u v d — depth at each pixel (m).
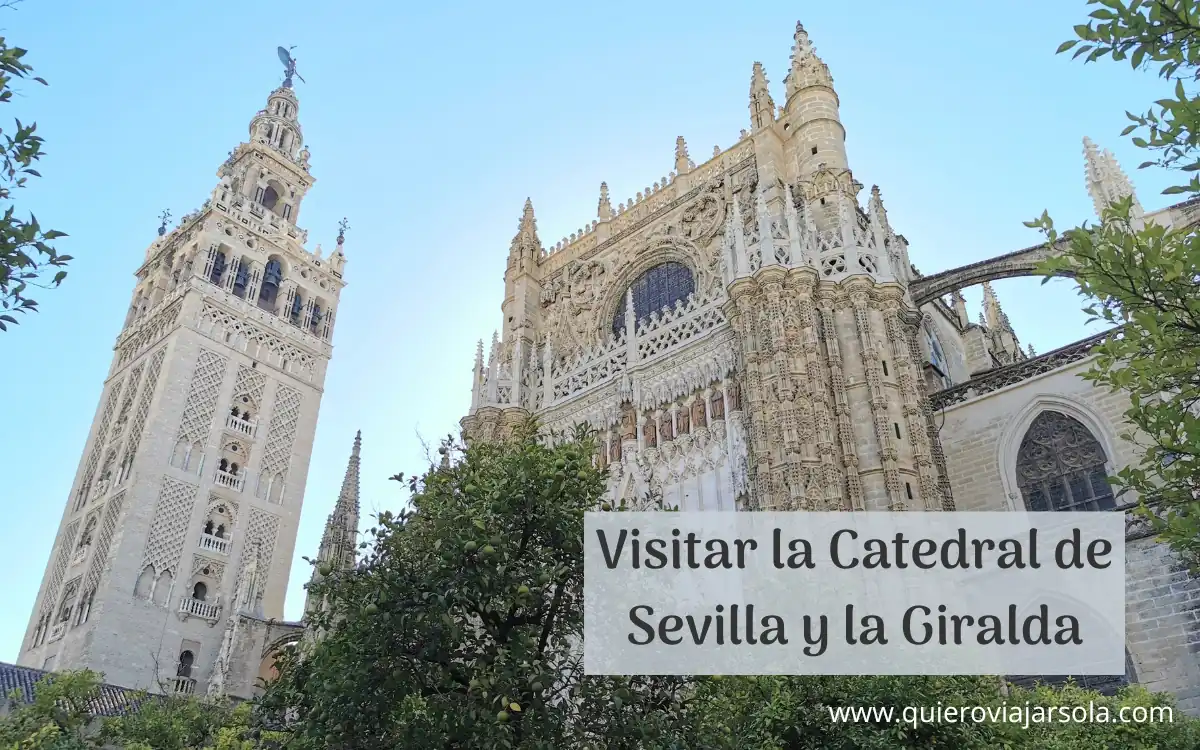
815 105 42.12
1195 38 12.09
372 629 15.92
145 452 61.28
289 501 69.56
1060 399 32.41
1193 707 25.09
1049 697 22.59
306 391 75.56
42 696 36.81
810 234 36.06
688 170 47.50
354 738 15.86
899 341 33.34
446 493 18.42
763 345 33.12
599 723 16.48
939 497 31.30
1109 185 36.56
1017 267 37.69
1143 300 13.26
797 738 19.48
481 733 15.13
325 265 83.31
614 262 47.91
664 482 36.25
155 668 55.22
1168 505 14.20
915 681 19.67
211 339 69.38
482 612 17.11
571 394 43.00
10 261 12.70
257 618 60.88
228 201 76.56
